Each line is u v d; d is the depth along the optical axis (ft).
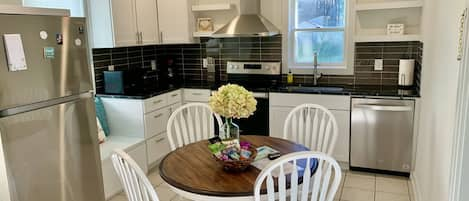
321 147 8.99
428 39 9.88
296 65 14.33
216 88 13.58
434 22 8.87
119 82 12.44
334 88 12.83
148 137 12.31
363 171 12.28
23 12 6.87
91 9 11.98
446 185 6.31
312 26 13.92
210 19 14.84
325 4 13.60
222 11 14.90
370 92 11.61
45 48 7.36
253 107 6.75
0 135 6.59
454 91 6.02
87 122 8.60
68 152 8.12
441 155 6.98
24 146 7.07
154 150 12.70
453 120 5.90
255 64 14.58
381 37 11.98
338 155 12.32
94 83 12.46
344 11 13.39
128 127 12.33
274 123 12.94
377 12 12.62
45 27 7.33
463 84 5.01
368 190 10.89
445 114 6.77
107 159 10.57
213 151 6.78
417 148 11.14
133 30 12.82
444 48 7.25
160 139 13.00
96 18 11.98
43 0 10.56
